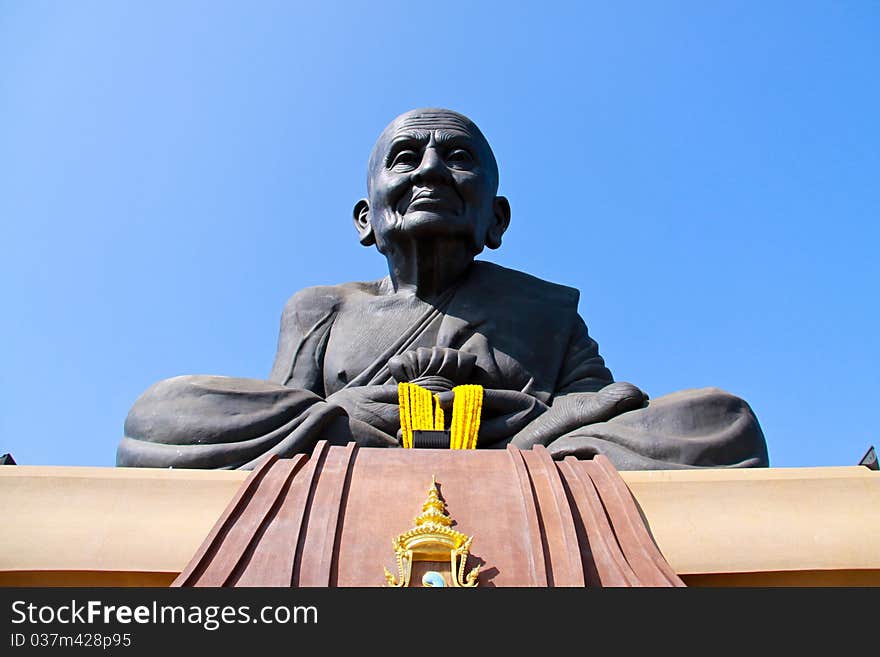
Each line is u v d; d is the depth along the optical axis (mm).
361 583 6684
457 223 11617
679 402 9773
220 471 8445
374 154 12344
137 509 8016
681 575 7594
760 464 9602
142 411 9711
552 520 7215
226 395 9641
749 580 7672
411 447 8914
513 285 12180
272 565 6762
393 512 7258
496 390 10555
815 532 7852
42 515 7887
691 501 8148
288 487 7492
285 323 12117
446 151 11953
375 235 12203
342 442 9758
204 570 6730
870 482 8289
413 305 11742
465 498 7383
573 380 11516
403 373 10781
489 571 6758
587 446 9516
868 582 7660
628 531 7270
